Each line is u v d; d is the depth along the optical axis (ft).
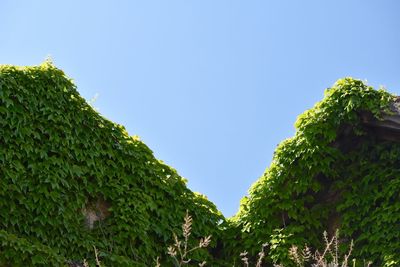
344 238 27.53
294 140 29.17
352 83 28.94
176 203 27.91
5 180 23.53
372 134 28.73
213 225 28.94
